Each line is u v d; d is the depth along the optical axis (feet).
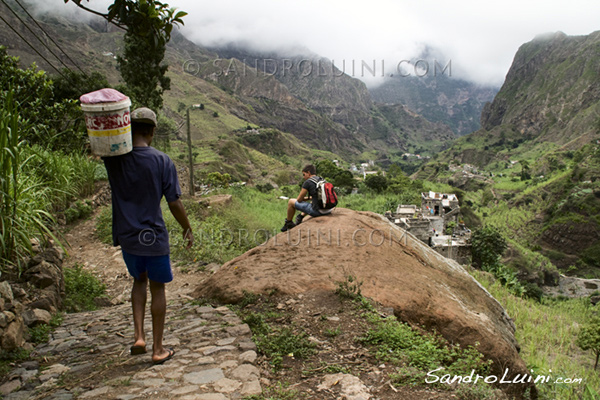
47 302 16.26
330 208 20.45
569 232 299.58
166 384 8.70
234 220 56.18
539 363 31.40
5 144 15.07
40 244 19.86
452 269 20.48
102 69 471.21
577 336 40.88
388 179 254.47
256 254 17.71
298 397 8.64
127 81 87.71
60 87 69.46
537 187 393.50
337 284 14.76
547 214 342.85
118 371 9.64
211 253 34.88
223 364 9.67
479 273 65.46
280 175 352.28
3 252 15.85
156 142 134.62
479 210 387.34
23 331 12.92
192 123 523.29
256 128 615.98
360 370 10.11
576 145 558.15
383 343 11.43
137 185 9.50
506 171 638.12
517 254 182.70
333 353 11.00
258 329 12.24
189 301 16.19
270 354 10.65
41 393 8.68
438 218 154.10
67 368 10.09
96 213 42.19
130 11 13.28
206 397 8.06
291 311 13.55
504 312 20.47
